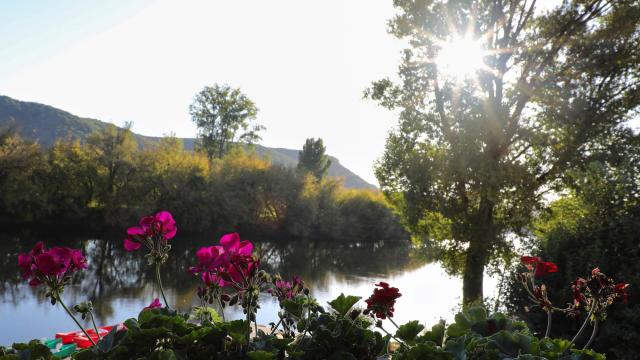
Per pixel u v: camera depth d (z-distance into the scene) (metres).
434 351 1.67
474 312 2.25
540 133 15.57
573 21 16.27
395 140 17.47
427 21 16.92
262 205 47.84
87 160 43.31
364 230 55.53
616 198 7.80
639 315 6.16
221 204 46.44
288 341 1.78
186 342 1.64
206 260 1.91
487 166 15.05
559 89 15.90
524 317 7.70
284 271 29.95
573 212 8.66
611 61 15.34
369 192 59.22
